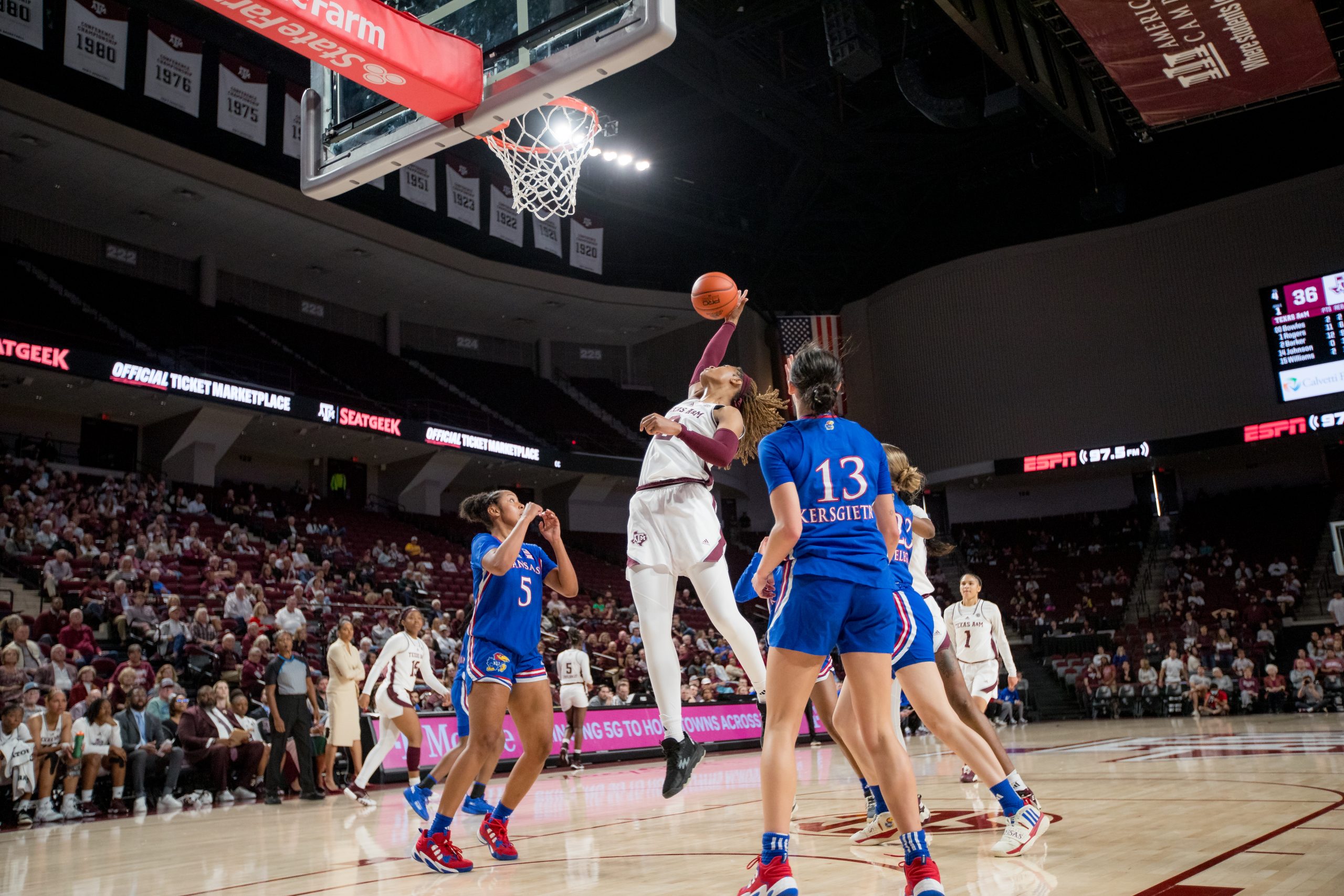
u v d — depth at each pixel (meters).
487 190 23.05
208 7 3.85
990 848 4.02
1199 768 7.25
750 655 4.12
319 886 3.97
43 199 20.06
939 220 29.44
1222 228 24.73
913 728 17.41
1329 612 21.56
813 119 23.92
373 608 16.05
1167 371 24.84
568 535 26.53
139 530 16.11
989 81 23.50
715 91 22.16
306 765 9.52
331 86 5.36
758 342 28.59
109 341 18.98
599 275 27.69
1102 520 27.16
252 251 22.95
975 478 26.97
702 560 4.12
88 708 9.11
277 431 21.86
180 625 12.29
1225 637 19.84
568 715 12.39
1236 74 14.34
